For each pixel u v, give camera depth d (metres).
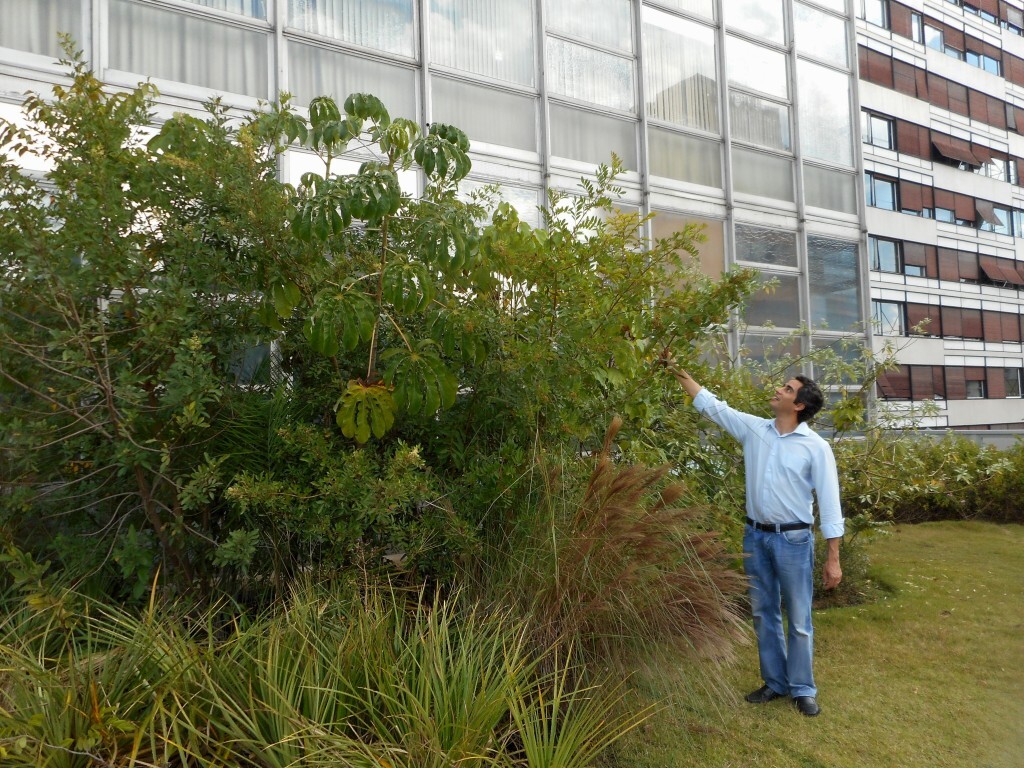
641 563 3.45
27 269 3.31
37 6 6.03
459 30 8.48
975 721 3.94
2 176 3.43
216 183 3.72
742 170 11.05
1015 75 24.97
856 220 12.49
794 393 4.14
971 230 22.77
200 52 6.88
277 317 3.81
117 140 3.65
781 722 3.89
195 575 3.90
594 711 3.15
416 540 3.73
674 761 3.37
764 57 11.51
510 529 3.81
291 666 2.88
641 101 9.88
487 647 3.15
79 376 3.37
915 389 20.67
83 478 3.58
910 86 21.55
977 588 6.68
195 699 2.70
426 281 3.52
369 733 2.79
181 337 3.53
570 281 4.12
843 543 6.74
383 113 3.78
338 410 3.93
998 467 8.45
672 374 4.70
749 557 4.24
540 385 3.93
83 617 3.21
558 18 9.31
